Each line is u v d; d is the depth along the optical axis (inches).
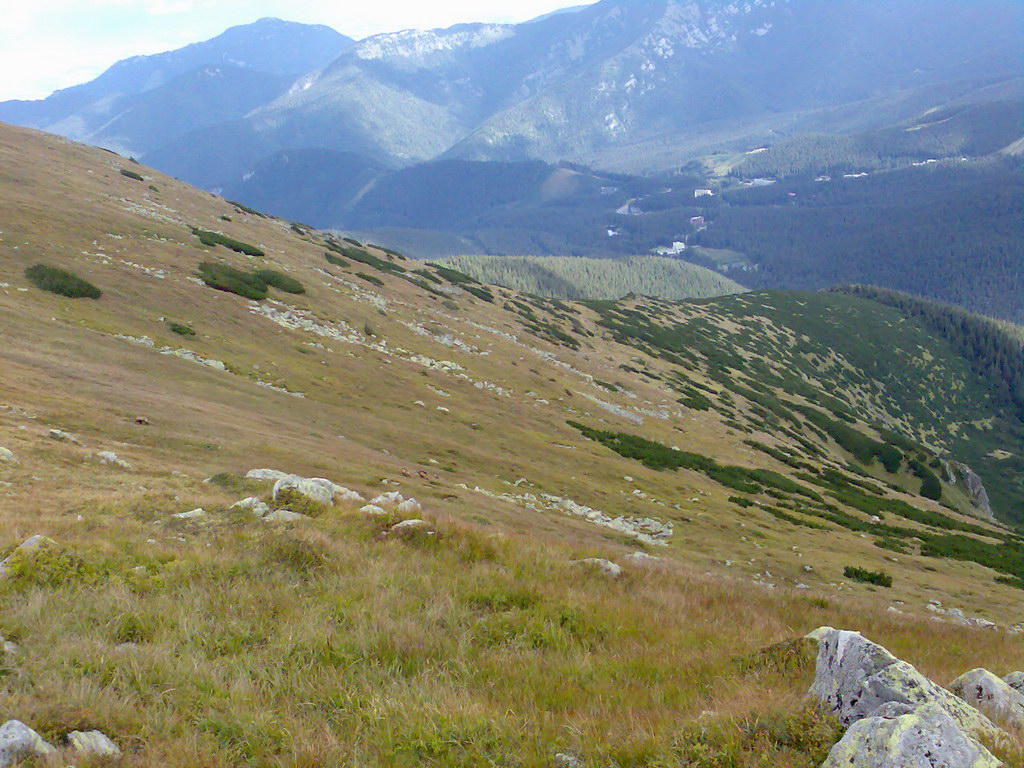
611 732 278.7
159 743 253.6
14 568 410.3
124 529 555.8
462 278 5157.5
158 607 389.7
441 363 2679.6
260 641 369.1
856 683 272.2
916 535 2249.0
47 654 314.3
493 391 2615.7
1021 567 2060.8
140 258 2313.0
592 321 5600.4
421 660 361.4
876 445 4822.8
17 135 3649.1
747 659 395.9
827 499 2628.0
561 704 322.7
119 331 1692.9
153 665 316.5
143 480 828.0
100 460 877.8
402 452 1562.5
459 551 605.0
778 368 6594.5
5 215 2174.0
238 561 486.9
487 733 277.6
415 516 679.1
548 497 1547.7
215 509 662.5
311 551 519.2
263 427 1344.7
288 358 2046.0
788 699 295.1
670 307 7815.0
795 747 251.3
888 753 219.8
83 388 1222.9
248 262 2888.8
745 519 1839.3
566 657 391.5
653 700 327.3
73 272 1940.2
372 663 347.6
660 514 1673.2
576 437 2405.3
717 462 2628.0
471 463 1657.2
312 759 251.1
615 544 1250.0
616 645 423.8
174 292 2132.1
